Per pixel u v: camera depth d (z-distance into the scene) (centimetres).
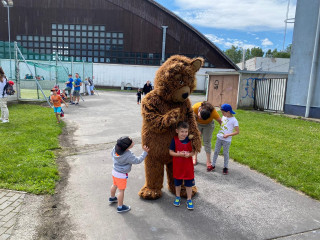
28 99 1486
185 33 3538
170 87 386
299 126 1087
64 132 882
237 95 1686
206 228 355
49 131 829
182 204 418
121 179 379
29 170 494
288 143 774
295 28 1411
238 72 1652
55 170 511
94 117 1182
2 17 3559
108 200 423
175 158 396
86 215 378
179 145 391
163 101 403
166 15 3509
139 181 502
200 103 569
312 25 1343
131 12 3528
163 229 350
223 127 536
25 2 3534
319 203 431
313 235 346
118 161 378
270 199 441
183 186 448
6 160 541
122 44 3600
